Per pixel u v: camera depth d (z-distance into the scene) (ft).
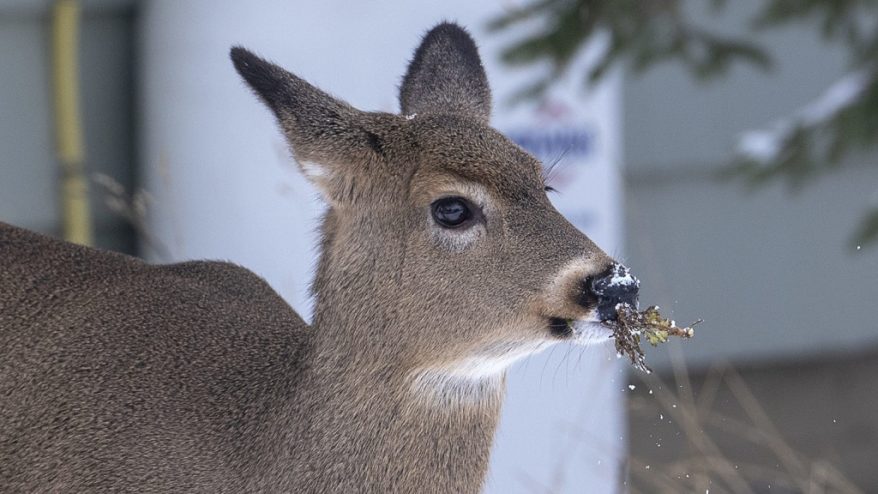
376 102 38.55
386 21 38.47
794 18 38.27
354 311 23.82
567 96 39.65
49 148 42.19
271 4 38.32
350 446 23.77
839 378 55.72
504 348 23.53
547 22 36.29
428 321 23.52
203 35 38.83
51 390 24.38
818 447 53.01
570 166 40.24
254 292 26.84
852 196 55.67
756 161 38.86
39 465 24.08
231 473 23.95
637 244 52.85
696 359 54.08
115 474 23.77
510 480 38.91
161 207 39.88
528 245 23.12
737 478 37.17
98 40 42.75
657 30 38.14
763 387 54.95
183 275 26.66
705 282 54.29
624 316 22.84
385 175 23.68
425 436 23.82
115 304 25.21
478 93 26.48
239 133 38.73
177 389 24.39
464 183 23.30
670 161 53.21
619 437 39.60
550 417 38.88
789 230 55.21
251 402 24.32
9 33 41.16
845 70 52.16
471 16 38.55
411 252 23.52
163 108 39.86
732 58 38.75
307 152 23.76
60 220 42.65
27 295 25.16
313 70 38.37
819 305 55.83
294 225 38.55
